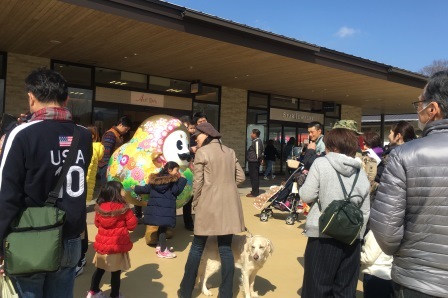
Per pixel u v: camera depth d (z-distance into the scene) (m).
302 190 3.17
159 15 7.43
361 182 3.16
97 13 6.94
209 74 12.49
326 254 3.01
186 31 7.82
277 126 16.69
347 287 3.05
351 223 2.82
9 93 10.22
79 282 4.25
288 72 11.63
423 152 1.91
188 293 3.77
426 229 1.88
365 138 4.86
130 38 8.47
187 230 6.68
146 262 4.98
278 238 6.47
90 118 11.67
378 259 3.42
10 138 2.01
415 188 1.91
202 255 4.05
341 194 3.06
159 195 5.13
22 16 7.20
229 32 8.41
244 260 3.91
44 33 8.27
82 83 11.48
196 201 3.75
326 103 18.09
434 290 1.83
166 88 13.30
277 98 16.62
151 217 5.11
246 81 13.54
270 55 9.58
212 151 3.76
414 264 1.92
